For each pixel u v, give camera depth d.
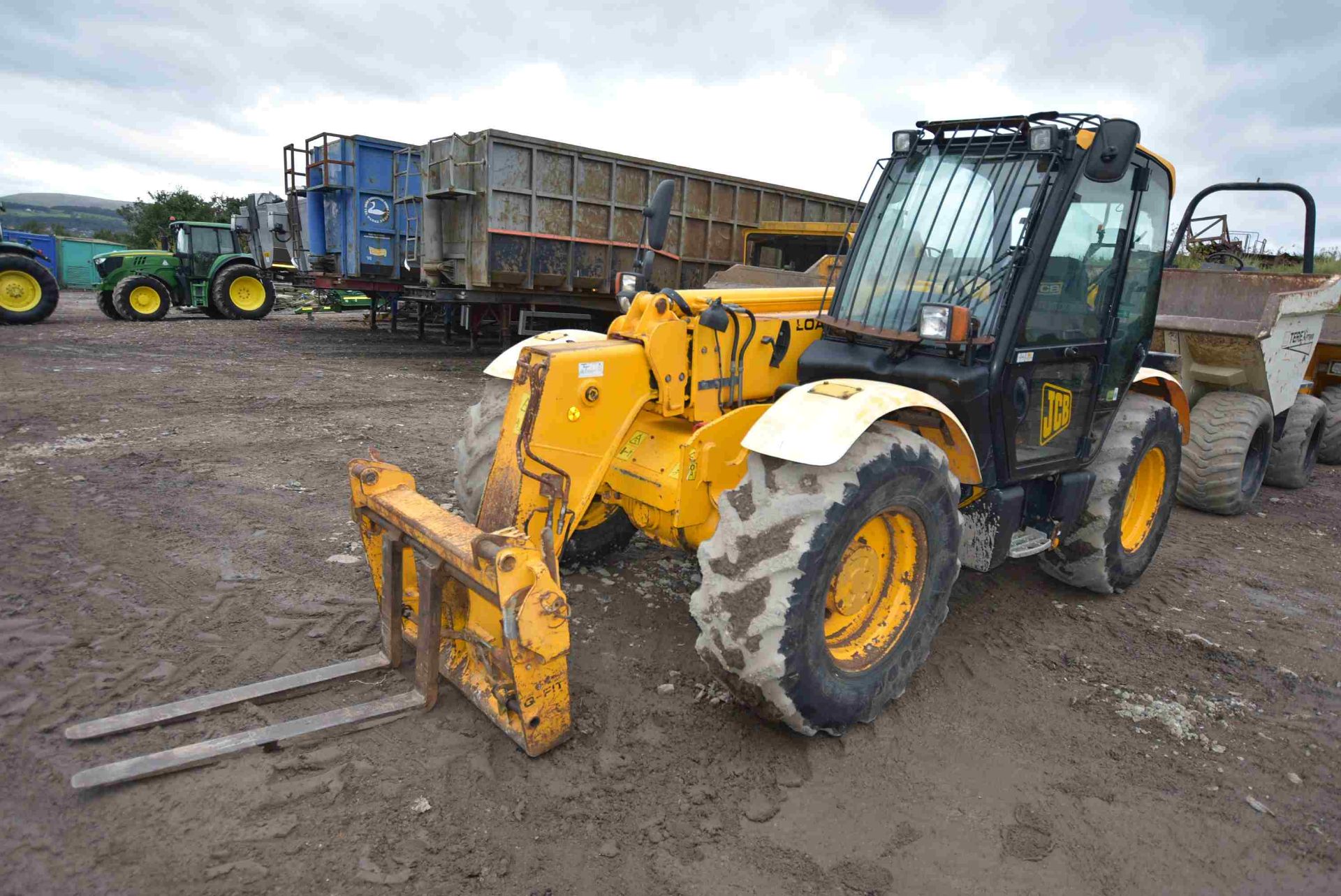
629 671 3.44
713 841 2.50
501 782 2.67
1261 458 6.61
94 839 2.34
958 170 3.51
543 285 11.20
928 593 3.21
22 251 15.62
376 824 2.45
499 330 13.49
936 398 3.26
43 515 4.80
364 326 17.39
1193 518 6.33
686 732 3.03
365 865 2.29
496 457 3.05
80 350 11.71
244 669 3.27
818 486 2.75
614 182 11.22
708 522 3.48
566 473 2.95
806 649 2.75
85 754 2.69
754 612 2.67
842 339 3.57
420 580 2.94
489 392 3.89
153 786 2.55
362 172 12.73
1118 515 4.30
